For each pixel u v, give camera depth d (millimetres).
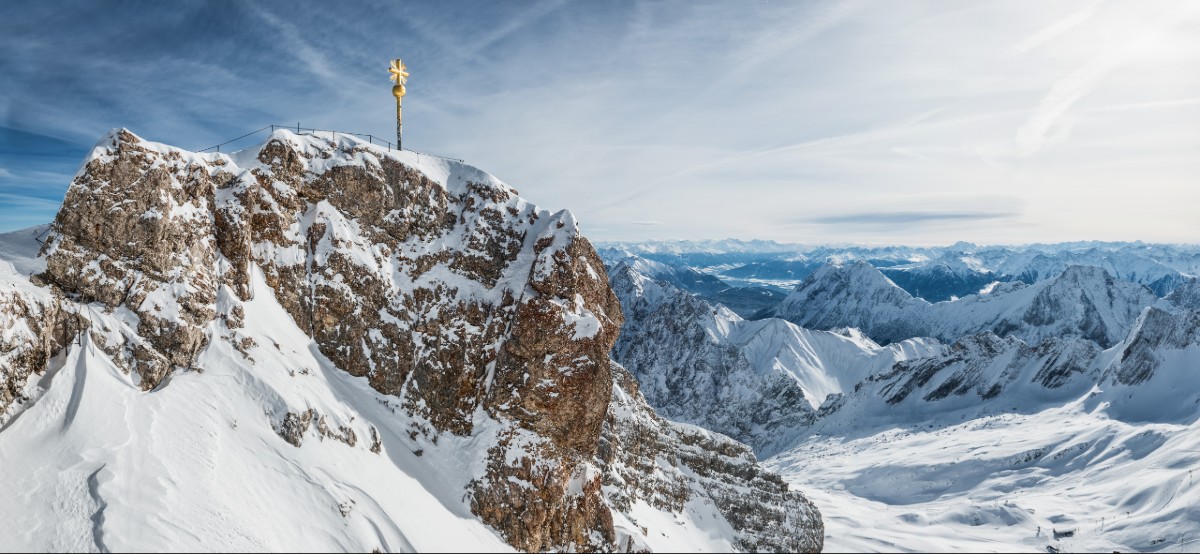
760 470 94750
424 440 52625
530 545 50625
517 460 52250
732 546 82062
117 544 30609
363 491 42219
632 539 58500
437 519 45781
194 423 39750
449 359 55812
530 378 54531
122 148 45438
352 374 52875
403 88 62812
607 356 59875
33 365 38219
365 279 55094
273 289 51844
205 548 32312
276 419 43031
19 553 29484
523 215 62906
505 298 58500
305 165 56406
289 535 36125
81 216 43219
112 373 40312
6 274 40094
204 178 50000
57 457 34594
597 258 62469
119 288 43406
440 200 61531
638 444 80125
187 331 44219
